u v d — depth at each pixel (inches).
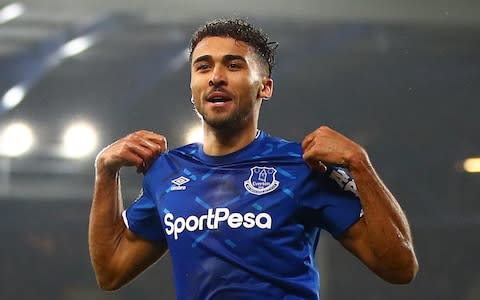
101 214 313.3
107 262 313.3
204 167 289.0
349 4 1306.6
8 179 1288.1
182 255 279.4
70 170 1305.4
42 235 1301.7
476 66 1332.4
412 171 1347.2
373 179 277.7
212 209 277.1
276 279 270.1
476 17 1290.6
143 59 1330.0
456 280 1307.8
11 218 1294.3
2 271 1289.4
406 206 1339.8
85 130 1314.0
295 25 1323.8
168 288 1296.8
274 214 274.4
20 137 1299.2
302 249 278.4
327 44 1332.4
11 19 1280.8
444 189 1341.0
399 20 1306.6
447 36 1315.2
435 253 1321.4
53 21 1298.0
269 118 1346.0
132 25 1310.3
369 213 275.4
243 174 282.4
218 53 286.4
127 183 1228.5
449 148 1344.7
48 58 1309.1
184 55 1321.4
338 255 1307.8
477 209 1327.5
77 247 1305.4
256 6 1314.0
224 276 270.7
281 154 287.1
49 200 1299.2
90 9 1295.5
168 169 298.0
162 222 288.5
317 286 281.0
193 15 1314.0
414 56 1333.7
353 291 1300.4
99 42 1312.7
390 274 280.4
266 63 299.3
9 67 1307.8
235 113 283.4
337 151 277.7
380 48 1332.4
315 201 281.6
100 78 1327.5
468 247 1321.4
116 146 310.5
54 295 1296.8
